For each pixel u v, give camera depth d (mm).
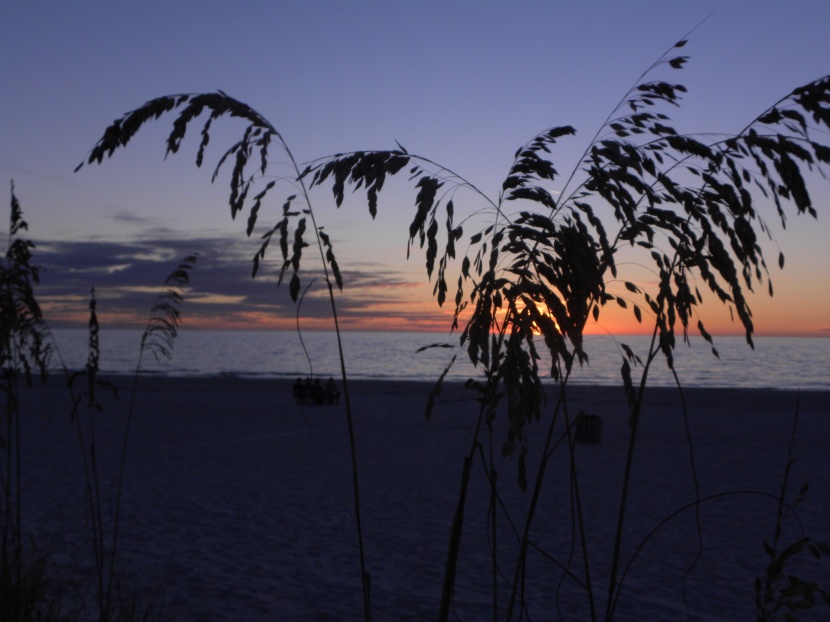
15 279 3863
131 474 12031
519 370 2402
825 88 2098
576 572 6922
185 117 2314
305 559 7141
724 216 2350
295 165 2414
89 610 4941
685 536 8383
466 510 9680
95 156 2264
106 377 51688
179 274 3934
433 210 2428
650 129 2389
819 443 17828
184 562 6836
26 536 7340
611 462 14258
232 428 19547
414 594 6121
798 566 7215
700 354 124812
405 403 29172
